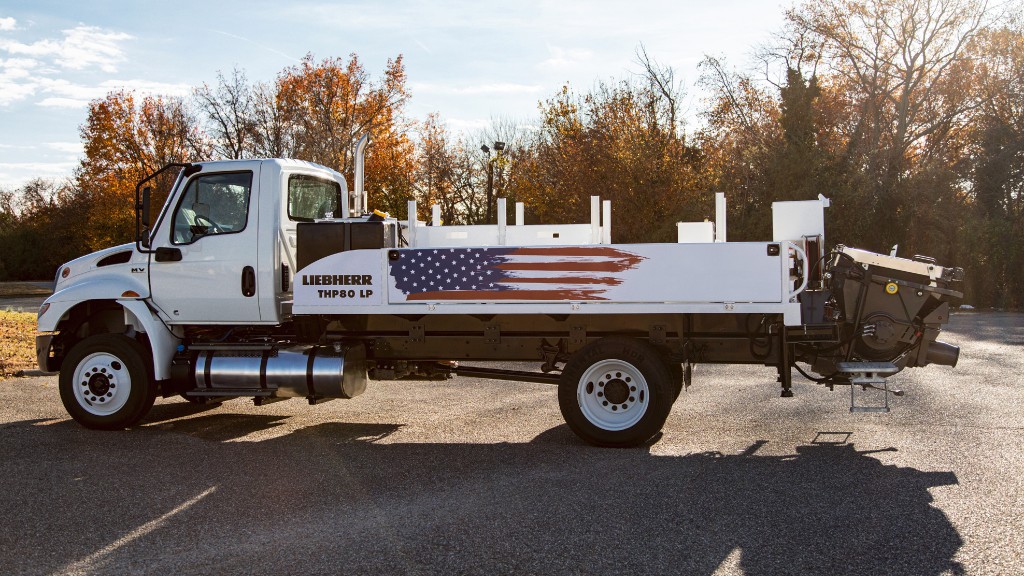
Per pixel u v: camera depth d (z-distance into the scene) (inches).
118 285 316.5
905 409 352.2
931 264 280.5
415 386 431.8
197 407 369.4
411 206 339.0
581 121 1405.0
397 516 200.7
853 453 267.7
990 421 322.0
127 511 206.2
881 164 1325.0
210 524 195.2
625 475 239.9
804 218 293.1
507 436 300.4
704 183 1269.7
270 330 324.2
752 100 1445.6
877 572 161.8
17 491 225.6
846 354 286.8
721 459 260.7
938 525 190.5
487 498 216.2
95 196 1999.3
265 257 307.0
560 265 277.0
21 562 170.9
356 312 288.7
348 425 324.2
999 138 1371.8
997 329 816.9
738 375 470.6
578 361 279.4
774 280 266.8
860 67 1397.6
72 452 275.1
